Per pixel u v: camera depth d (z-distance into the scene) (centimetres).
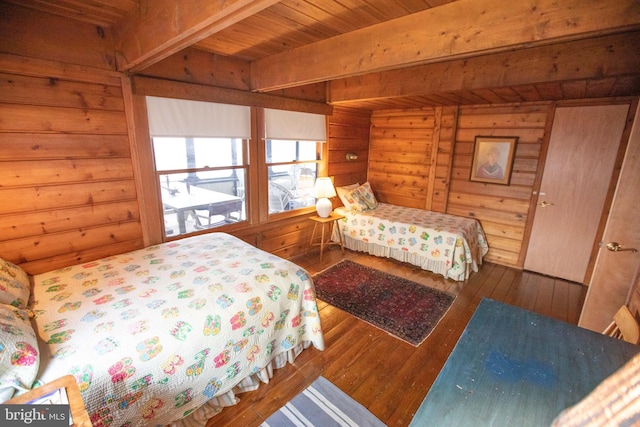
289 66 249
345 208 442
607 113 306
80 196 211
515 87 253
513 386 93
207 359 154
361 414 168
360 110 457
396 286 323
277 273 201
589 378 97
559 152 338
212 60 263
